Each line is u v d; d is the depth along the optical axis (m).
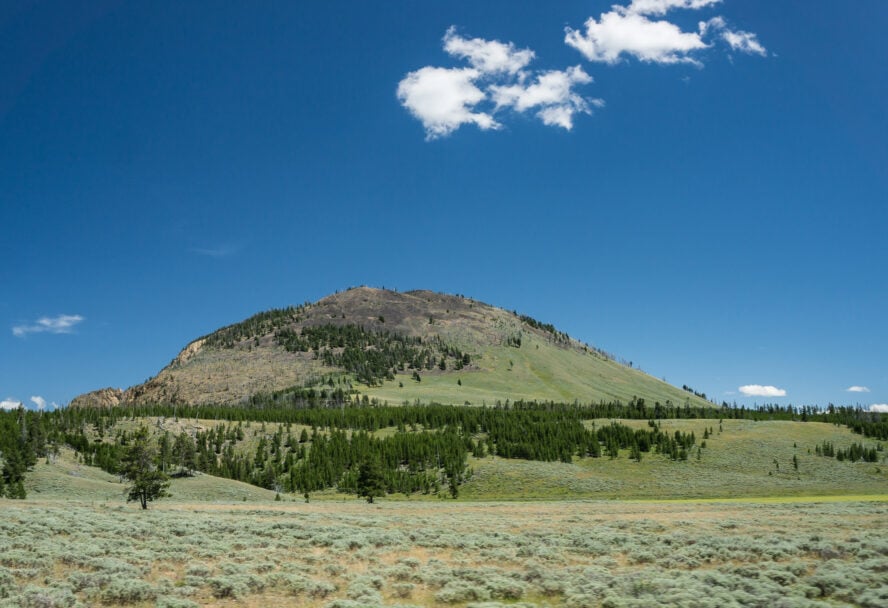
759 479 141.50
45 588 20.70
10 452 103.44
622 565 26.36
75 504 60.28
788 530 34.66
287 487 147.75
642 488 136.00
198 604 20.03
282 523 39.16
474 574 23.70
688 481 141.50
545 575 23.41
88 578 22.17
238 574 23.33
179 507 62.22
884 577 21.64
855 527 35.38
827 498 83.62
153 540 31.34
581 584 22.14
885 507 53.06
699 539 31.06
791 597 19.47
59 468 118.81
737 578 22.27
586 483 141.75
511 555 27.67
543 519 45.09
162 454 127.19
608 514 50.59
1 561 24.30
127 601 20.42
